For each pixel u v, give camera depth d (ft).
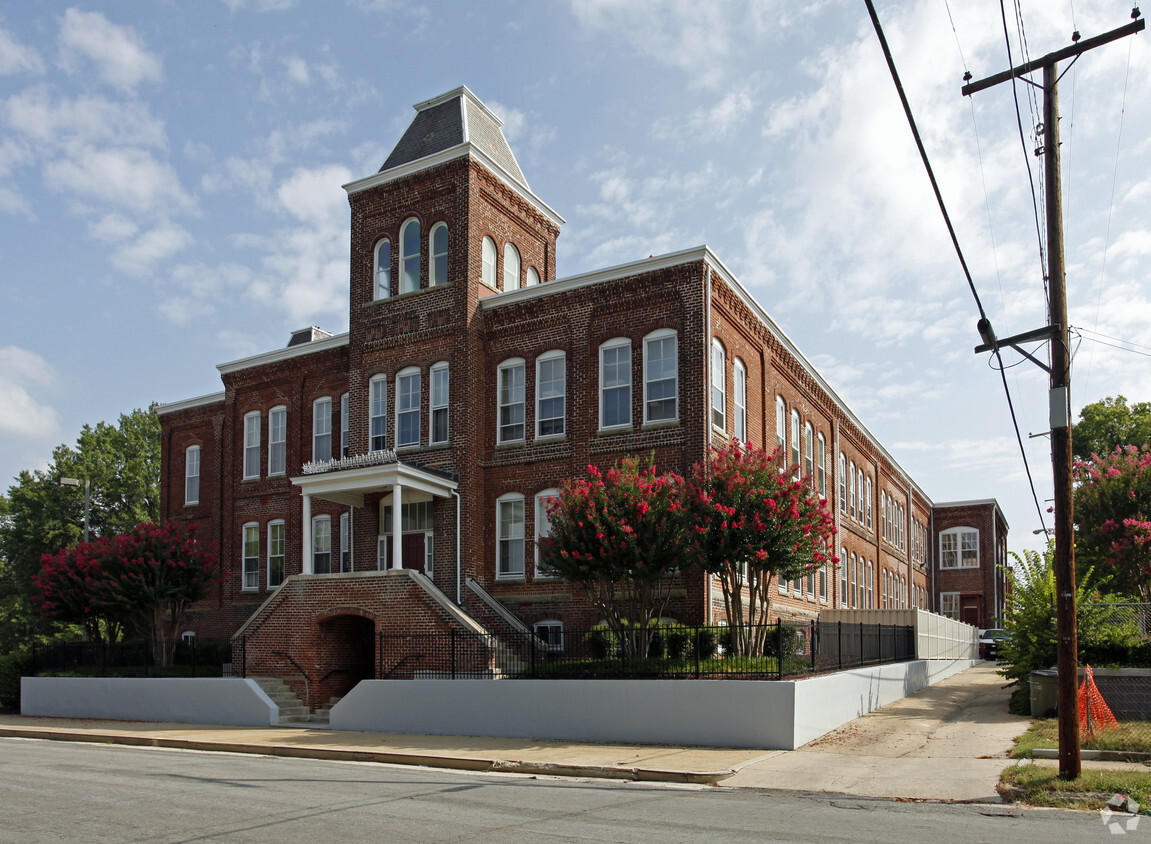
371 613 82.12
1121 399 162.71
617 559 66.54
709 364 82.58
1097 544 80.89
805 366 114.32
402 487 85.35
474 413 91.66
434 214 96.84
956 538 205.05
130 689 87.61
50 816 34.71
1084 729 51.67
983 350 50.96
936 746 53.16
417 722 69.05
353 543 97.14
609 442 85.05
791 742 53.98
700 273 82.74
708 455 79.56
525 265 103.24
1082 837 30.55
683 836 30.78
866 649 82.74
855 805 37.86
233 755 60.80
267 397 115.14
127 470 199.82
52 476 193.06
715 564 67.21
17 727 80.43
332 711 73.61
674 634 71.10
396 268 98.99
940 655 117.80
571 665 67.00
